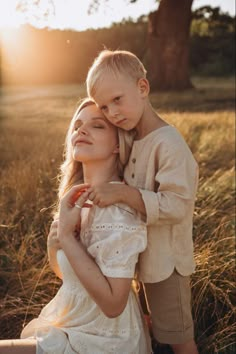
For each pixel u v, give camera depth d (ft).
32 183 16.53
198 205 14.74
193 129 30.81
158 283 7.64
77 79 109.19
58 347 6.63
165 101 61.52
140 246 6.63
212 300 10.44
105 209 6.68
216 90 78.13
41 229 13.94
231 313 9.87
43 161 19.34
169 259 7.36
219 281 10.66
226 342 9.33
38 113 48.70
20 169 18.80
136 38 114.62
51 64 111.96
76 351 6.70
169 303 7.63
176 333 7.72
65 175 7.79
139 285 8.61
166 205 6.84
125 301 6.52
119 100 6.78
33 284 10.84
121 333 6.89
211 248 11.34
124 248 6.54
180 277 7.57
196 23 142.51
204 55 143.84
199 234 12.48
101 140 7.06
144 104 7.14
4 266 12.02
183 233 7.41
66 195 6.86
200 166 20.80
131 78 6.82
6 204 15.72
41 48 105.70
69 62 101.65
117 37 112.68
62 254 7.07
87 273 6.44
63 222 6.70
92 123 7.08
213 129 31.76
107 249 6.49
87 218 6.84
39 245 12.90
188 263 7.59
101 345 6.76
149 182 7.13
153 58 80.74
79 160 7.14
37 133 31.17
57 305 7.20
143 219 6.91
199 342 9.41
